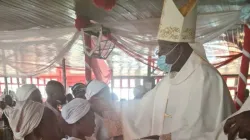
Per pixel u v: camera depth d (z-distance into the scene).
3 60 6.61
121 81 10.46
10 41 5.48
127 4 3.64
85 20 4.30
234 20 3.95
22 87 2.78
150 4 3.62
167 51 1.74
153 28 4.48
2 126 3.32
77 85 3.62
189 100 1.62
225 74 8.84
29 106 1.61
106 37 4.56
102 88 2.20
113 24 4.54
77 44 6.47
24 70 6.88
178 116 1.66
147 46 4.72
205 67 1.67
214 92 1.60
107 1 2.86
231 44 6.08
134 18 4.42
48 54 6.23
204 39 4.16
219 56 6.74
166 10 1.75
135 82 10.33
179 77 1.71
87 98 2.22
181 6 1.71
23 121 1.58
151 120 1.82
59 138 1.67
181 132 1.51
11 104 4.63
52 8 3.89
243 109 1.30
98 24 4.37
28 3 3.65
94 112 1.99
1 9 3.96
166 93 1.75
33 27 5.17
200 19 4.07
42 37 5.23
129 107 1.90
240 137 1.01
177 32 1.68
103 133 1.97
